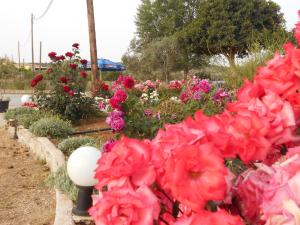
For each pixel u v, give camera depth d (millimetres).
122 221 792
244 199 881
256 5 35125
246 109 943
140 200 783
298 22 1181
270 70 1022
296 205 791
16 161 7730
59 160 6234
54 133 8727
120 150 861
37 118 10234
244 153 875
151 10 48125
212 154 763
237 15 34625
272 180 856
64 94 11219
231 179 892
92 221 3895
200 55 38281
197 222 762
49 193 5668
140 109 5289
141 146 861
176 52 37281
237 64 8625
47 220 4695
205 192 750
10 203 5312
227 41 34219
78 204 3980
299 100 1010
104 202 813
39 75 11367
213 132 851
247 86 1075
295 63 1000
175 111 7547
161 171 837
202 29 36250
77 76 11578
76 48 11836
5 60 37031
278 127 947
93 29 15602
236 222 754
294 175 838
